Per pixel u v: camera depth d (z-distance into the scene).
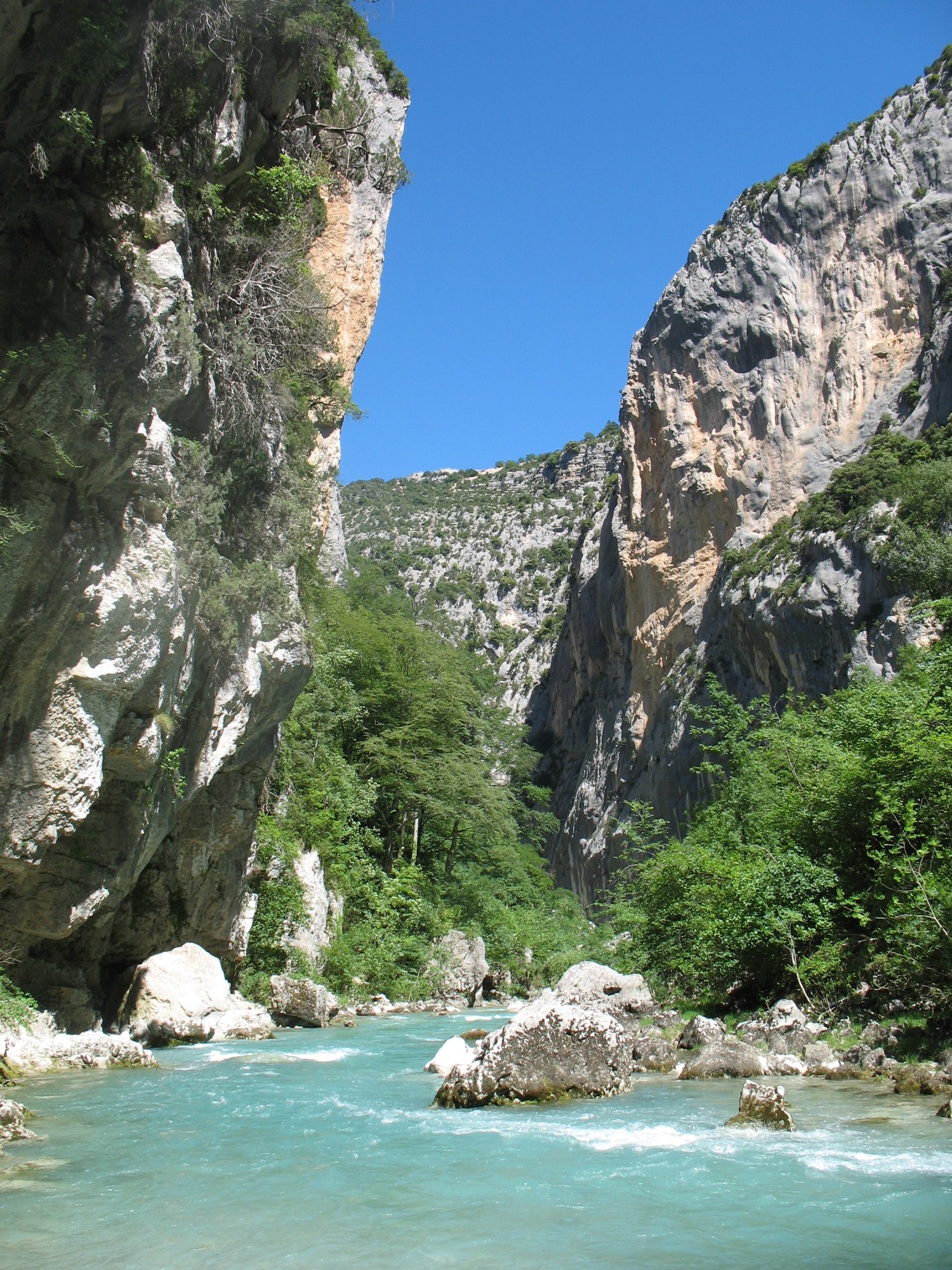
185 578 13.89
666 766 62.41
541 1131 8.20
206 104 14.10
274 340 17.50
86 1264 5.05
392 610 52.06
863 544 50.97
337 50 17.44
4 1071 11.44
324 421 20.39
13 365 10.44
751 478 65.75
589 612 87.19
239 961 20.61
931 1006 11.98
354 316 33.19
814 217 68.06
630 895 23.55
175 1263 5.06
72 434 11.14
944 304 59.94
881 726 15.30
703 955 16.12
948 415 55.84
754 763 21.28
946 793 13.25
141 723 13.50
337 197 32.53
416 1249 5.25
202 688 15.99
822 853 15.20
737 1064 10.94
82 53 9.96
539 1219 5.76
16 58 9.84
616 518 76.94
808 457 63.75
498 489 186.75
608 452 170.38
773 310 67.94
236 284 16.19
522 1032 9.91
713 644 62.88
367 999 24.70
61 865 13.55
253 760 19.33
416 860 34.75
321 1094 10.42
